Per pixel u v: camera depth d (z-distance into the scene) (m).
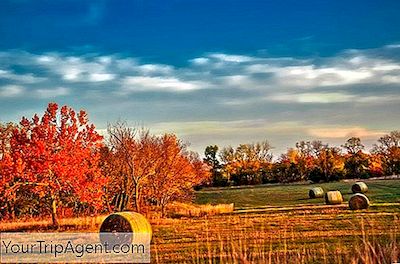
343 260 14.27
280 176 100.62
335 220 30.17
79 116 32.97
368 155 96.94
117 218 24.16
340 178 93.81
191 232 27.03
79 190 32.31
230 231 26.42
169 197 44.47
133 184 43.69
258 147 102.50
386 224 26.05
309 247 18.83
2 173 31.50
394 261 10.79
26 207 43.69
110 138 43.59
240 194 72.81
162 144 44.34
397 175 95.19
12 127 45.16
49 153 31.86
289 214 36.53
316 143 99.94
